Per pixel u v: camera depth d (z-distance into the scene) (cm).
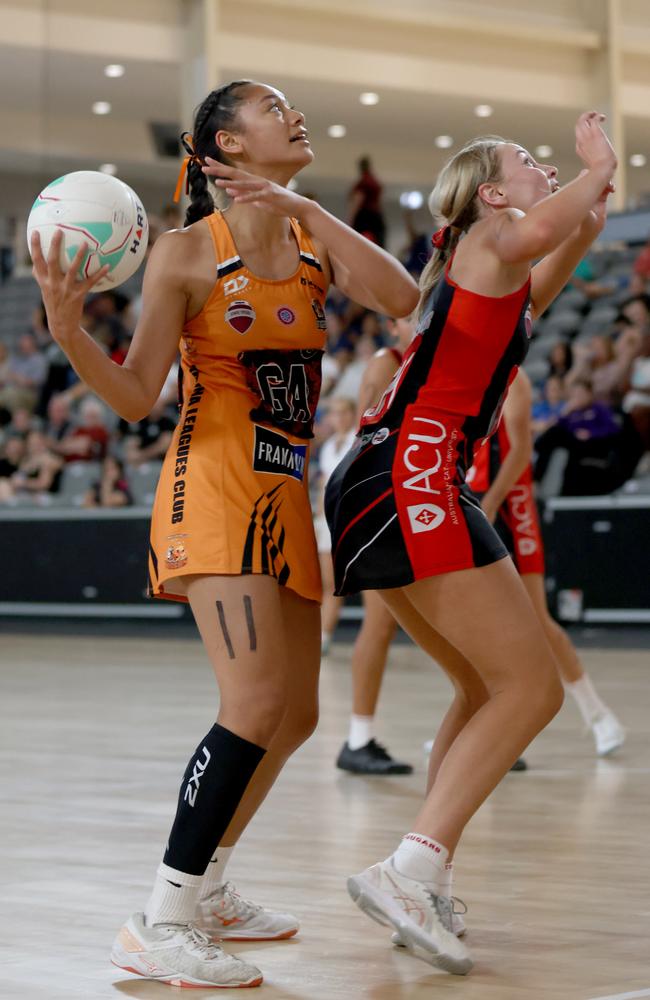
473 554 583
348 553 603
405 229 4272
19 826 908
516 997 538
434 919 571
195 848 580
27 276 4072
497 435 1121
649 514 2450
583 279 3381
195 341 612
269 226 612
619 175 3950
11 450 3369
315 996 549
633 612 2467
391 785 1062
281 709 588
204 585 593
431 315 600
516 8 3666
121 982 570
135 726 1423
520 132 3934
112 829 897
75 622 2984
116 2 3353
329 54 3491
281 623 598
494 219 597
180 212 3778
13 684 1864
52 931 648
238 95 623
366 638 1121
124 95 3756
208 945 573
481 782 584
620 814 930
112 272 581
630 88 3744
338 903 703
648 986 547
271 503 602
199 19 3353
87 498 3055
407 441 595
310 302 622
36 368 3612
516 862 789
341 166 4169
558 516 2530
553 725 1408
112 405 575
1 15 3291
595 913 671
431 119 3862
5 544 3069
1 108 3872
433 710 1534
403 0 3550
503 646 583
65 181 579
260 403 610
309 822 913
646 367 2734
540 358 3331
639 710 1498
